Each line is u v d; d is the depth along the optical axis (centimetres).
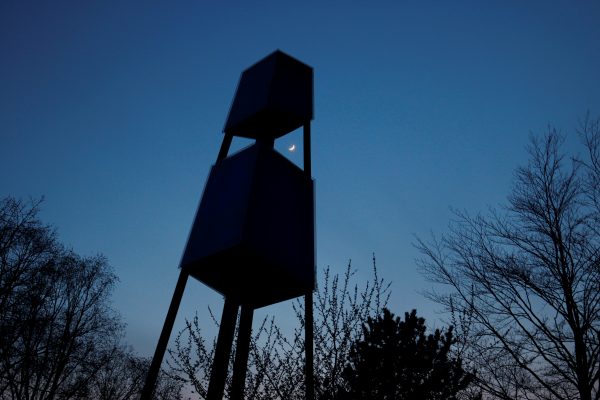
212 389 648
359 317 773
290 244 711
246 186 702
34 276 1808
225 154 849
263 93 863
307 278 711
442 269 949
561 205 900
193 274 702
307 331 691
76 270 1964
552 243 875
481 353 801
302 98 905
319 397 596
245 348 721
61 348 1806
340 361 706
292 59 949
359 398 535
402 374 539
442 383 536
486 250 936
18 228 1822
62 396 1819
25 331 1759
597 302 786
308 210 783
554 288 841
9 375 1655
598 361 741
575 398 768
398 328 574
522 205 950
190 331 809
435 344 562
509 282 865
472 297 867
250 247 634
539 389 782
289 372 750
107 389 1997
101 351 1972
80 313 1923
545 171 953
